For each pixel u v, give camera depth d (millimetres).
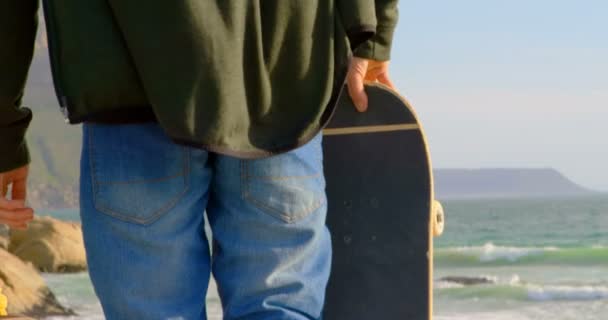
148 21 5812
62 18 6094
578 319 68938
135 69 5961
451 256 122062
